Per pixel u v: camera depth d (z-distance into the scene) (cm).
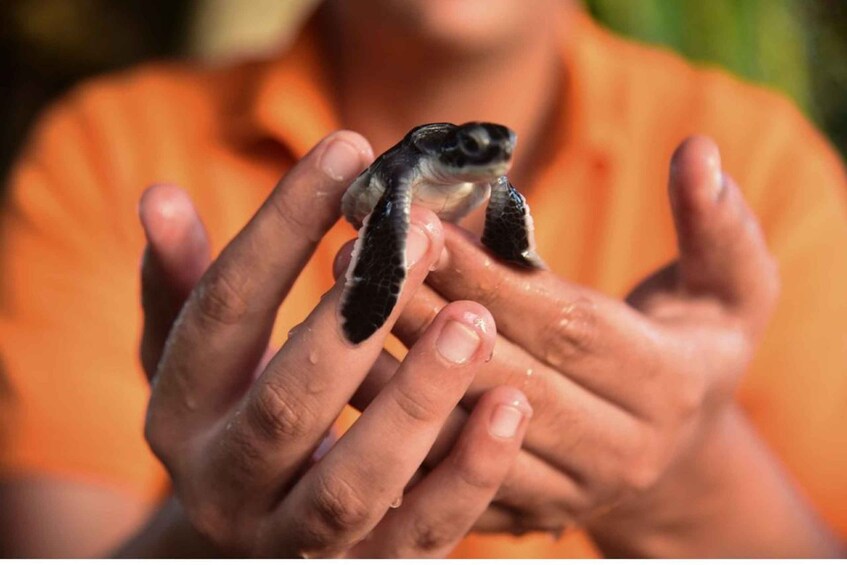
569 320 36
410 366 34
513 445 35
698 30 86
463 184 36
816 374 53
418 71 52
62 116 58
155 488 50
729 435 42
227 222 53
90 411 50
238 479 36
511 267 35
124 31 123
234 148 54
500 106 54
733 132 57
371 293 33
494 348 36
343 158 35
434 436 35
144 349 40
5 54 127
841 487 52
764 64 88
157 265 38
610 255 54
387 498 35
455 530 37
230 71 60
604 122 54
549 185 54
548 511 39
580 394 37
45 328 51
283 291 36
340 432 49
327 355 34
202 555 41
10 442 49
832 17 107
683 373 37
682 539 44
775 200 56
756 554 44
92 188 54
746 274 39
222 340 36
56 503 48
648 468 38
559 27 55
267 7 92
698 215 37
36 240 53
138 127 56
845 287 55
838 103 107
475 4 50
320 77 54
